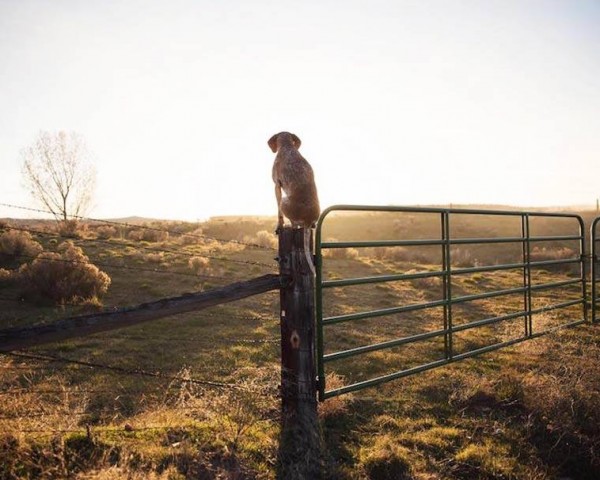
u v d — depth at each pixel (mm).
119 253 20469
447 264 6996
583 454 5066
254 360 8609
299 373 4867
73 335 3771
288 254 4906
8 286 14453
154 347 9469
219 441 4387
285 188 5742
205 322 11477
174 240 26609
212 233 34438
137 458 3932
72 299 13055
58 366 8133
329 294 15164
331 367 7898
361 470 4438
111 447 3924
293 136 6473
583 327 9703
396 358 8398
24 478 3459
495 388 6453
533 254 30500
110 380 7477
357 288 16344
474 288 17031
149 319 4105
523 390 6223
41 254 15750
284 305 4949
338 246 5531
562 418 5531
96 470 3602
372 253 27891
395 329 10828
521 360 7711
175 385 7191
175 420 4766
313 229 5652
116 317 3971
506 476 4555
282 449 4469
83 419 5609
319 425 4918
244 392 5496
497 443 5125
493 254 34438
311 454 4402
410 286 17141
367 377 7410
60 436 3965
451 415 5785
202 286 15344
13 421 4094
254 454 4367
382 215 53281
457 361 7195
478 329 10375
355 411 5812
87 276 13688
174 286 15328
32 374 7473
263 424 4949
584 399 5883
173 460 3969
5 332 3531
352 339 9891
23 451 3670
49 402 6066
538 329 9469
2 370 6762
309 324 4902
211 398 5406
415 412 5871
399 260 26359
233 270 18234
